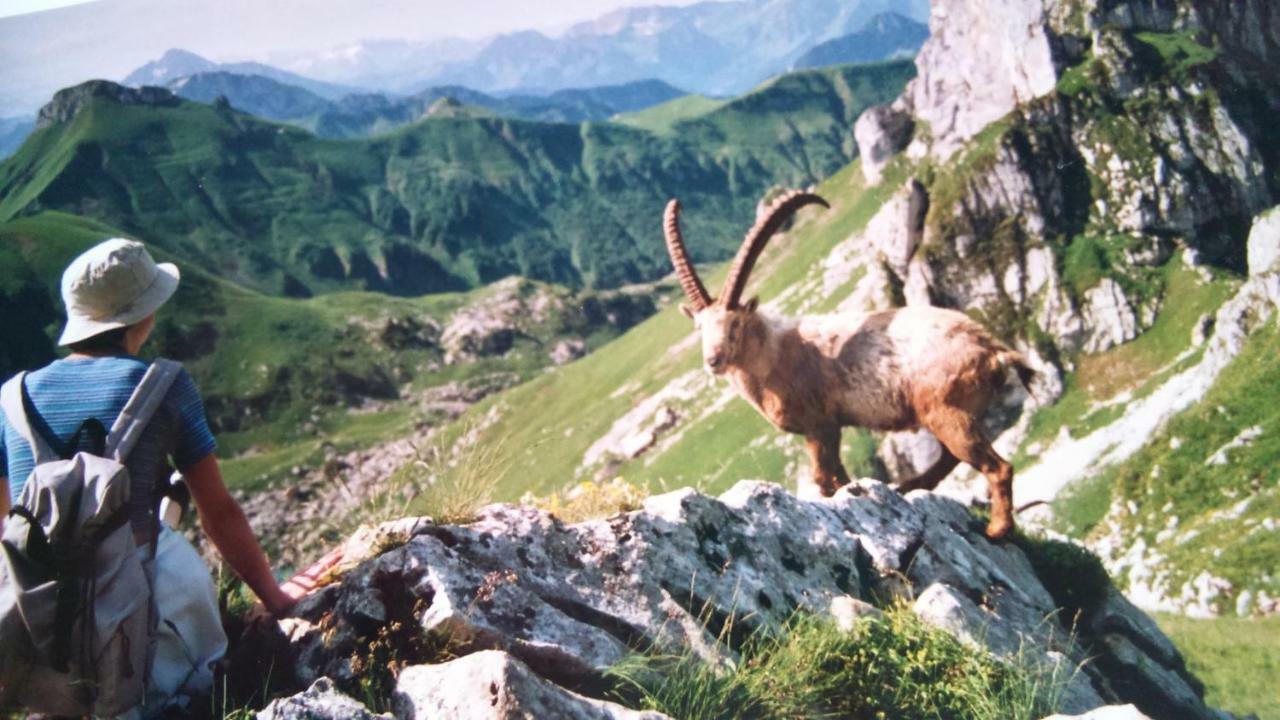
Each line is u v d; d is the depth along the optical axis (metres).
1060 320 57.28
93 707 1.91
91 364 2.07
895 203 64.94
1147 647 4.61
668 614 2.65
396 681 2.18
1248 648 12.56
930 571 3.70
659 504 3.11
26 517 1.81
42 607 1.80
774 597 2.99
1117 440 47.34
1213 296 54.06
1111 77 63.78
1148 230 58.75
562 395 91.75
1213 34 66.56
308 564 2.60
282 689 2.27
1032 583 4.30
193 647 2.18
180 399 2.08
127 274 2.14
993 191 62.09
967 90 76.31
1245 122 61.06
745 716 2.41
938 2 79.44
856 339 4.30
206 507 2.18
